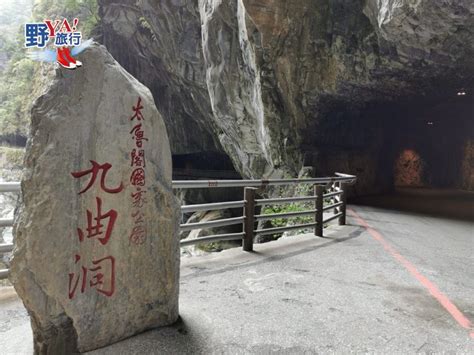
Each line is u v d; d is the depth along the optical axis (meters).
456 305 3.43
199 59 16.95
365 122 15.75
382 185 17.27
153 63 21.89
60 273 2.27
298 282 3.92
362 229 7.11
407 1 6.86
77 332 2.34
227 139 17.78
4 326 2.84
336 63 10.93
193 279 3.90
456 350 2.62
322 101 12.48
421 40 8.02
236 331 2.79
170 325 2.83
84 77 2.39
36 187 2.21
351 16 10.12
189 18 16.31
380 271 4.39
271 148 13.39
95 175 2.41
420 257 5.12
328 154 13.28
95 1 22.42
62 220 2.28
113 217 2.49
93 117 2.42
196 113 21.55
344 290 3.73
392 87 11.56
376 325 2.98
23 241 2.17
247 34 11.22
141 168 2.65
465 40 7.77
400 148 20.83
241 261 4.59
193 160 28.34
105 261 2.46
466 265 4.83
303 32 11.07
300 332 2.82
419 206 11.81
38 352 2.28
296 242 5.75
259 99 12.69
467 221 8.91
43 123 2.25
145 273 2.67
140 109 2.64
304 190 11.30
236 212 21.62
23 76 32.78
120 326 2.55
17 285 2.16
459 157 20.44
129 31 20.95
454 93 12.54
